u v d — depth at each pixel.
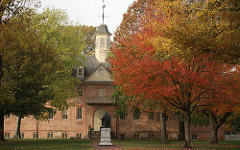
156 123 51.88
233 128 36.88
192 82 20.42
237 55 12.49
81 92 51.34
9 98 20.61
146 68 20.41
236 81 20.44
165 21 18.98
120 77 22.64
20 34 16.11
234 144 31.64
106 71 51.56
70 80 36.28
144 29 24.42
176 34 13.57
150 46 21.39
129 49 23.05
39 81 26.98
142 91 21.22
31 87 26.84
